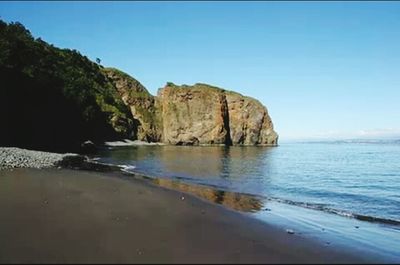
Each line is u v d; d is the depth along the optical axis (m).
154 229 12.52
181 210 15.47
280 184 29.34
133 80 136.75
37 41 104.94
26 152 41.69
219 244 11.20
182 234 12.05
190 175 34.31
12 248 10.63
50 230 12.30
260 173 37.72
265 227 13.67
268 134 130.25
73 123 80.44
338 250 11.49
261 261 9.94
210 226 13.23
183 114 128.00
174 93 130.62
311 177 34.81
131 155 61.94
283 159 61.09
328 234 13.64
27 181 22.44
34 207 15.54
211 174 35.78
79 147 70.38
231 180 31.34
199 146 115.19
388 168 45.69
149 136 125.88
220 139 123.94
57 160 38.00
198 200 17.97
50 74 74.81
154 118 132.25
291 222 15.28
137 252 10.27
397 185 29.81
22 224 13.02
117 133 107.69
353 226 15.44
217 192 23.66
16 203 16.30
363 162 56.22
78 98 85.38
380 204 21.50
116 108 111.69
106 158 53.53
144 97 133.25
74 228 12.50
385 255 11.45
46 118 66.56
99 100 105.75
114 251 10.34
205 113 126.12
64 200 16.95
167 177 31.69
